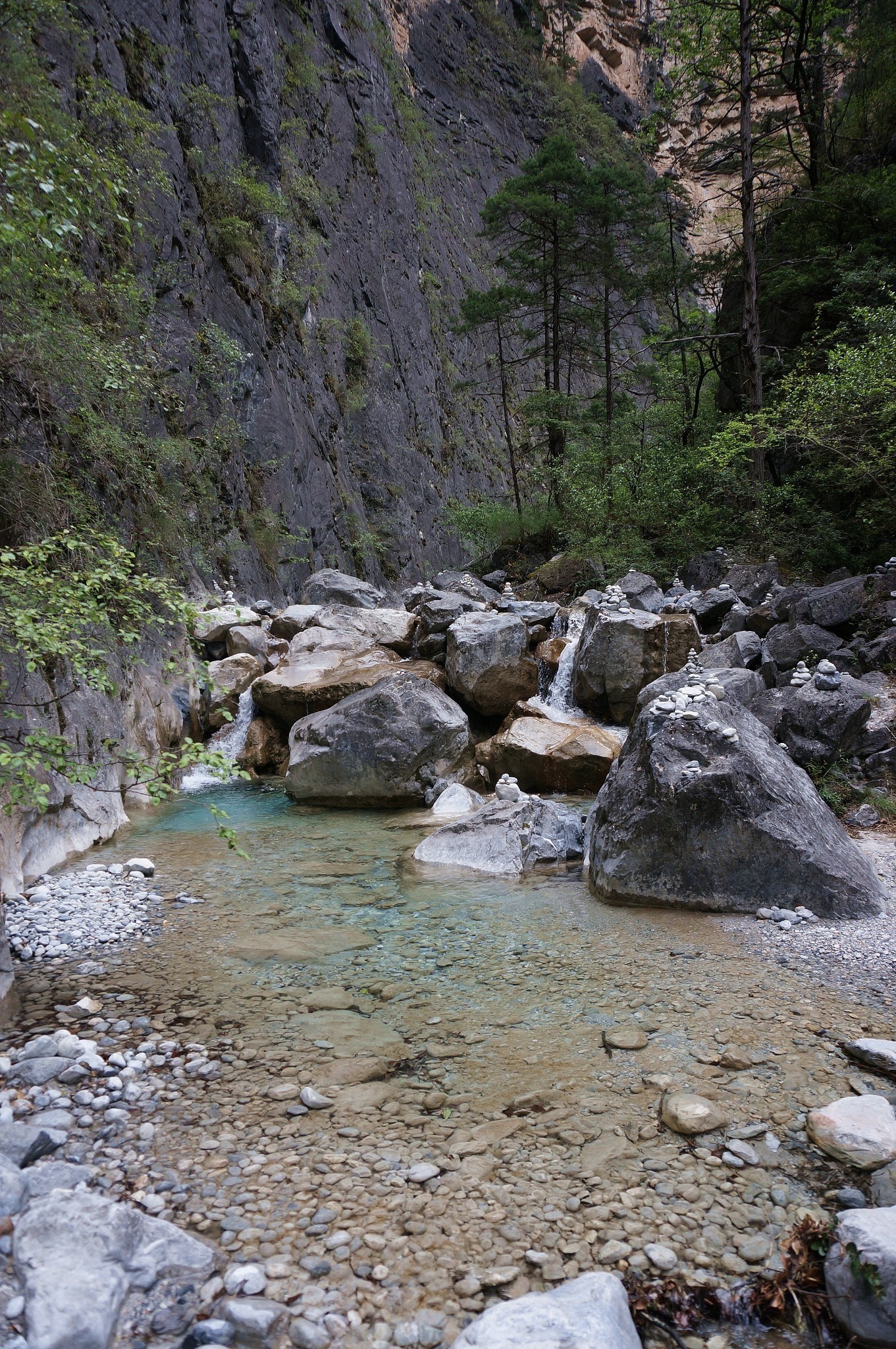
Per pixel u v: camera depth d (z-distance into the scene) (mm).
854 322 15781
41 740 4582
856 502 14516
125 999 4672
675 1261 2703
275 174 21938
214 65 19984
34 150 5164
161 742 10352
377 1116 3520
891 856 6785
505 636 11789
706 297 25125
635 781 6441
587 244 23172
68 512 9055
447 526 26500
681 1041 4109
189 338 16344
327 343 24422
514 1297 2541
